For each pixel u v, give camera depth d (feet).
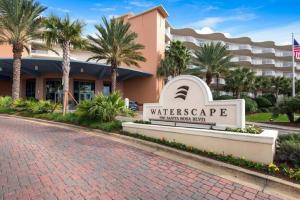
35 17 62.13
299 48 75.00
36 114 50.65
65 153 21.83
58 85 104.94
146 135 28.19
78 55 112.16
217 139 21.35
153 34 116.37
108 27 77.71
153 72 115.14
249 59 182.09
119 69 99.81
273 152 19.12
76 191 13.96
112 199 13.15
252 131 22.08
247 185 15.71
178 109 27.89
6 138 27.30
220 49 107.24
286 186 15.08
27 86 109.19
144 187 14.93
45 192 13.61
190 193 14.29
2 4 56.90
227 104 24.00
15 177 15.57
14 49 62.18
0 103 63.21
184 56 110.63
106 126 33.53
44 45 71.61
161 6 115.75
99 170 17.67
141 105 116.57
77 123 39.29
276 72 201.26
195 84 26.58
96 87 114.52
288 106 58.03
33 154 21.01
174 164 19.67
